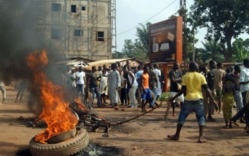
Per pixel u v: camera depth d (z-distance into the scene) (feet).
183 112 27.43
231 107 33.78
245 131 31.83
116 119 39.93
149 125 35.86
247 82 35.22
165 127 34.60
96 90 54.95
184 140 27.81
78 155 21.89
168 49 76.79
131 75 53.42
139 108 53.31
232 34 149.18
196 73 27.12
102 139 27.71
